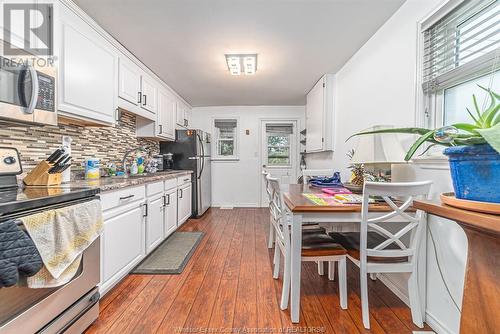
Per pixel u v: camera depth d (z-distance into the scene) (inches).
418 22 68.9
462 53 59.4
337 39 97.4
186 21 84.5
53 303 49.1
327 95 136.6
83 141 94.8
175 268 92.7
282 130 219.0
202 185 181.6
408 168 71.8
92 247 60.5
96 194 61.8
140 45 101.0
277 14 80.8
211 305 69.8
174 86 157.6
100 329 60.0
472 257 31.0
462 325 32.0
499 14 49.1
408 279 63.9
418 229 60.2
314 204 63.1
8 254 38.3
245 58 112.9
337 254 66.3
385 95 86.0
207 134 200.4
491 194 27.7
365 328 60.5
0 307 39.3
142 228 94.0
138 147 133.0
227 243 120.9
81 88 75.7
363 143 73.9
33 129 72.9
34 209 44.2
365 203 58.9
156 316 65.1
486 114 30.6
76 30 73.7
